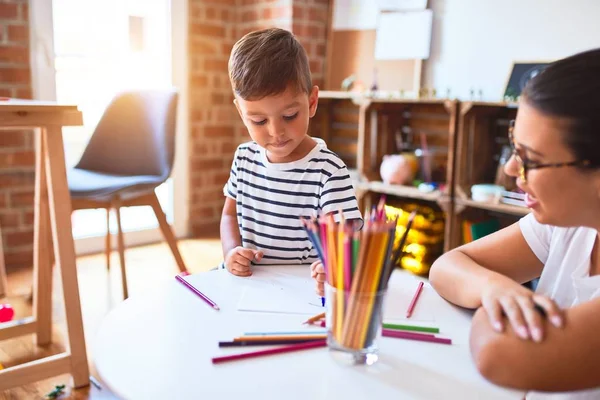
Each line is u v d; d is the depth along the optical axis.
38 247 1.75
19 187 2.59
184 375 0.63
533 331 0.62
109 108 2.35
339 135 3.12
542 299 0.67
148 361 0.66
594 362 0.60
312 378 0.63
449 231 2.39
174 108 2.20
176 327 0.76
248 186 1.21
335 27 3.05
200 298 0.86
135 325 0.76
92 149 2.36
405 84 2.79
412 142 2.81
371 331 0.66
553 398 0.77
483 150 2.44
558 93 0.62
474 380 0.63
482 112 2.37
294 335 0.73
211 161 3.26
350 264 0.64
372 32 2.90
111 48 2.88
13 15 2.48
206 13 3.09
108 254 2.54
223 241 1.21
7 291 2.33
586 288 0.80
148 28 2.97
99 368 0.65
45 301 1.80
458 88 2.63
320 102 3.07
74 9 2.73
